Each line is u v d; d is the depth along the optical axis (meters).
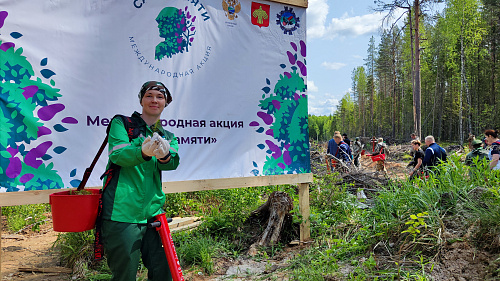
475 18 42.59
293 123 5.52
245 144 5.15
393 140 45.06
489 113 48.03
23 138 3.86
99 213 2.68
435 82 61.16
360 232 4.82
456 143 49.22
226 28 5.04
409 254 4.02
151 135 2.92
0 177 3.75
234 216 5.93
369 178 8.31
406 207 4.59
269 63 5.35
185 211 7.22
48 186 3.97
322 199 6.41
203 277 4.39
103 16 4.26
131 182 2.74
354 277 3.77
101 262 4.84
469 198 4.25
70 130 4.08
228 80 5.04
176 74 4.69
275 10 5.40
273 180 5.33
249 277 4.34
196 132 4.81
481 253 3.59
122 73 4.36
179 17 4.71
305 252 4.89
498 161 6.93
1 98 3.76
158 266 2.88
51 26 4.00
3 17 3.80
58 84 4.03
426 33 52.28
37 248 6.12
